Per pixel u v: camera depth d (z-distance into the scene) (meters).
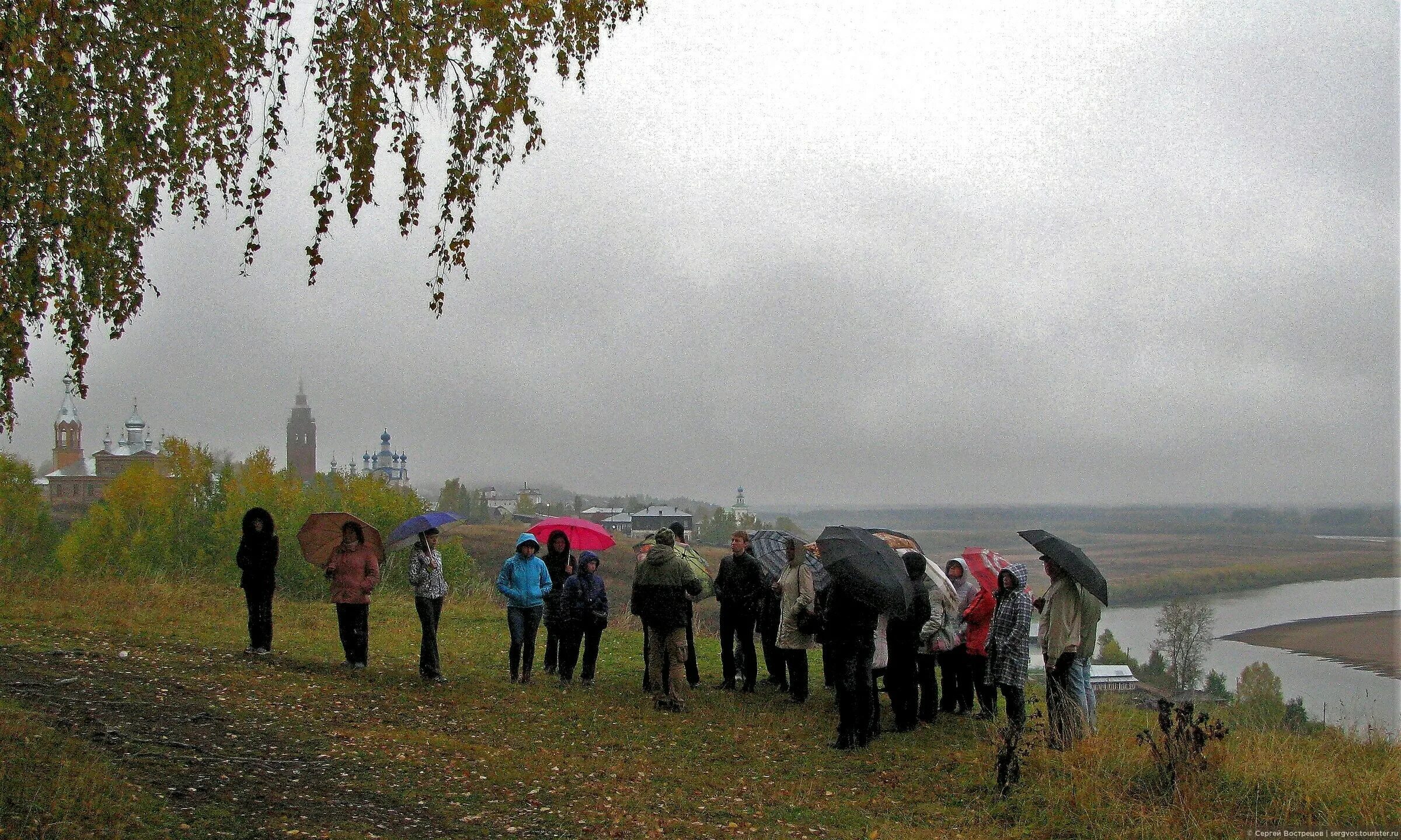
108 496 48.66
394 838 6.71
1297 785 8.30
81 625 14.18
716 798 8.45
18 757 7.07
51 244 8.23
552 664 14.19
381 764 8.50
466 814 7.45
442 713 10.92
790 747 10.29
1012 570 10.02
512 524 176.75
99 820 6.20
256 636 13.27
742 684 13.80
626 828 7.40
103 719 8.72
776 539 14.25
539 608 13.24
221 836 6.31
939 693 14.30
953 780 9.16
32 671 10.45
